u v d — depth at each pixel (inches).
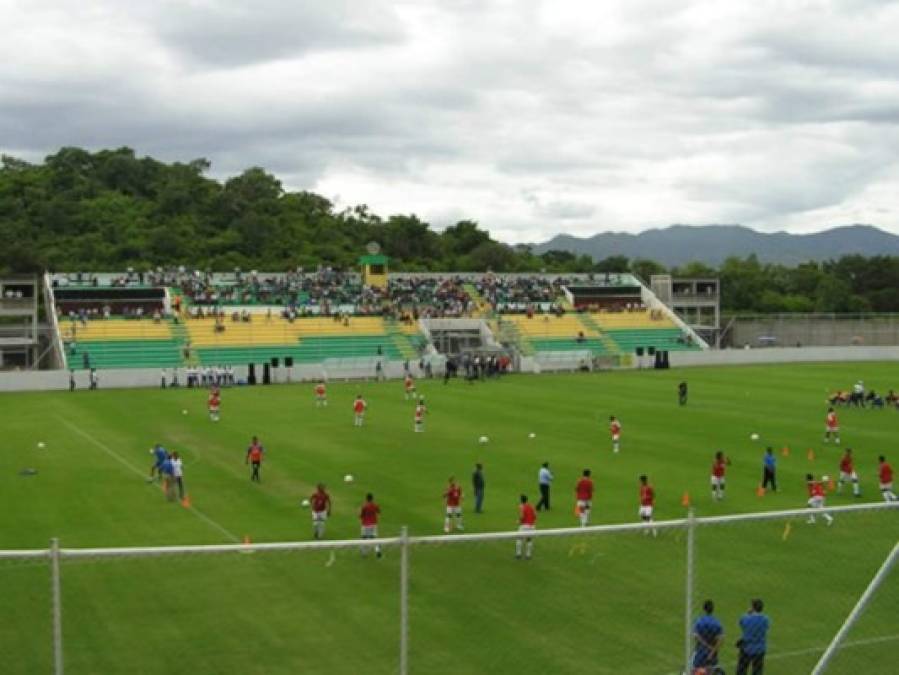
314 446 2181.3
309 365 3973.9
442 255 7234.3
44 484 1752.0
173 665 797.9
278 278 5054.1
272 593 979.3
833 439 2231.8
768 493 1659.7
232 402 3107.8
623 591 982.4
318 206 7391.7
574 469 1886.1
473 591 983.6
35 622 893.8
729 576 1039.6
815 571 1059.9
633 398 3132.4
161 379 3720.5
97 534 1382.9
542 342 4626.0
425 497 1636.3
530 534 628.4
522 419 2632.9
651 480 1770.4
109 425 2556.6
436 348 4626.0
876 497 1635.1
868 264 7372.1
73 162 7239.2
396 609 935.7
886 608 946.1
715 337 5354.3
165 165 7391.7
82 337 4092.0
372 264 5068.9
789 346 5251.0
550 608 936.9
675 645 850.1
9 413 2832.2
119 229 6200.8
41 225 6146.7
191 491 1689.2
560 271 6993.1
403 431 2413.9
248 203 6835.6
